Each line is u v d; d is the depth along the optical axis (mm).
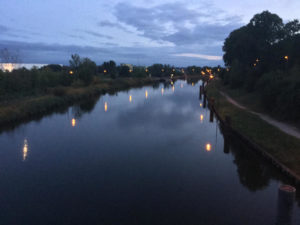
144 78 111188
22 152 19422
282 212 7715
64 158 18125
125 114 35219
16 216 10930
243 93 46438
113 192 12984
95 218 10719
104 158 18062
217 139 22844
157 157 18188
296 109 21781
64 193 12938
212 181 14219
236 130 22703
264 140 18703
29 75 45594
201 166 16469
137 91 69688
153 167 16328
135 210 11305
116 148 20359
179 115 34562
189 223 10297
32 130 26141
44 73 53250
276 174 14742
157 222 10391
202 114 35281
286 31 53094
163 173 15328
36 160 17734
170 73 165125
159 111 37719
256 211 11148
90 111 37406
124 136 23938
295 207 11156
